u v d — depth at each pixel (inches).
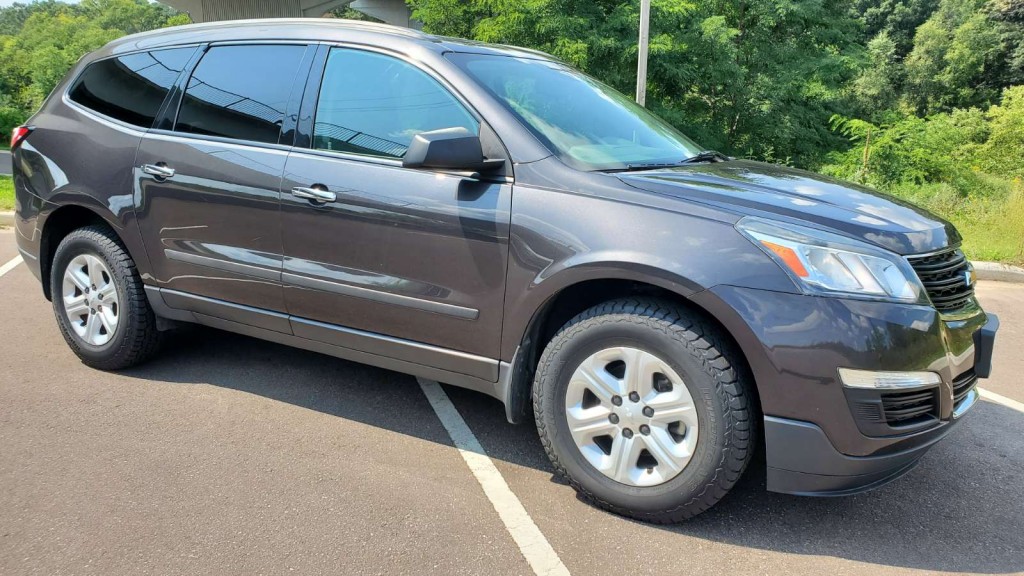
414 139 101.6
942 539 100.6
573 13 540.4
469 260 108.5
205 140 134.4
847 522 104.3
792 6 688.4
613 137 123.5
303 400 142.3
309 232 122.0
